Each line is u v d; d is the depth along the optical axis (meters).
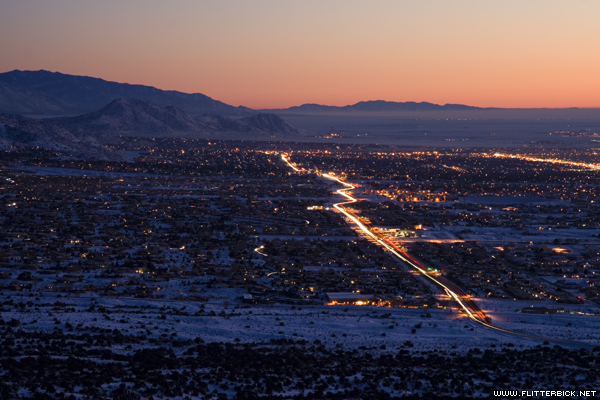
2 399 113.00
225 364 142.75
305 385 133.38
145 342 158.12
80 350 146.62
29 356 138.38
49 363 135.12
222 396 123.56
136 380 128.38
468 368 146.62
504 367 148.75
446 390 132.12
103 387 124.00
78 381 125.38
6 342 147.25
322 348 159.50
